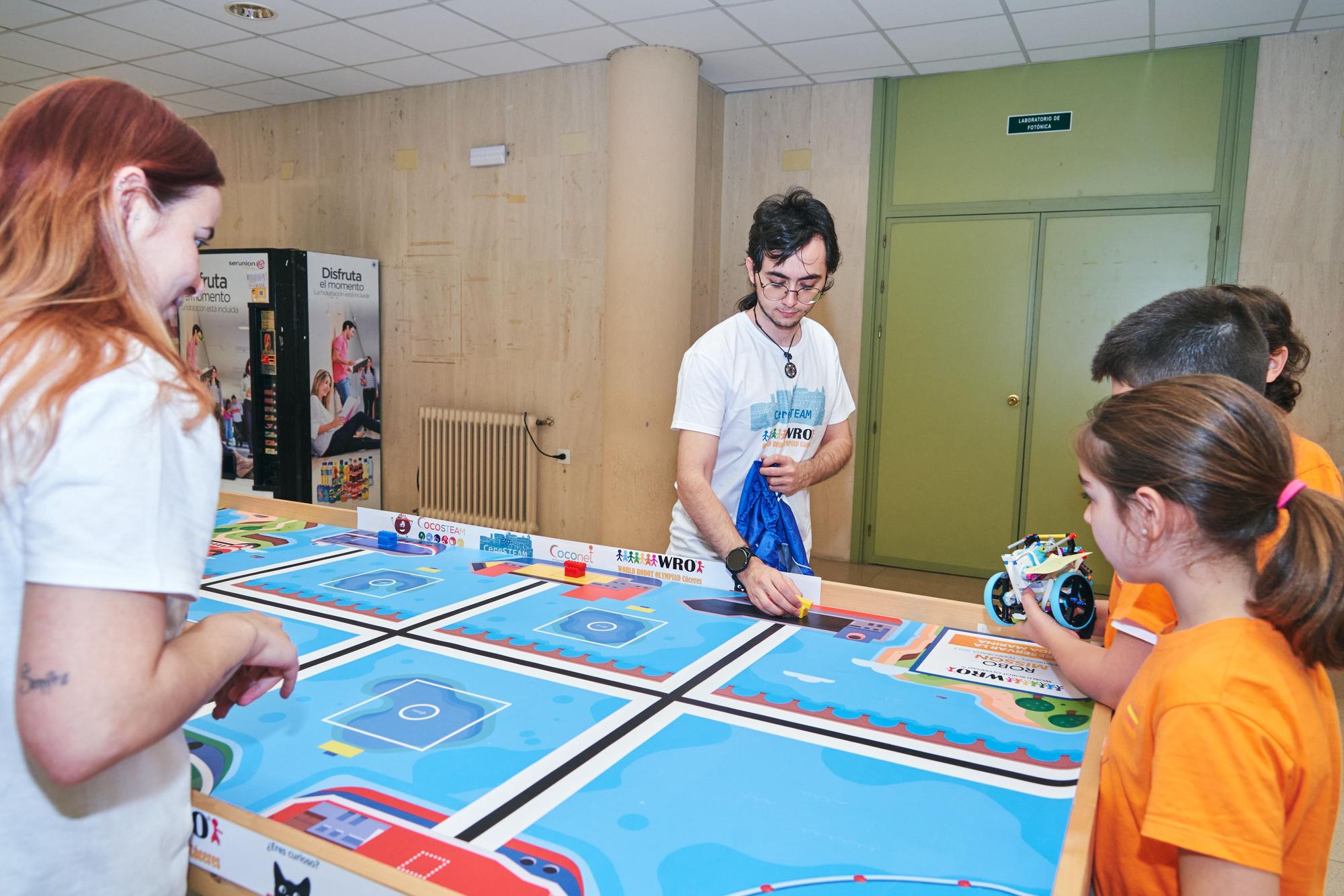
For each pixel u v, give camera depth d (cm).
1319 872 78
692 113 425
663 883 73
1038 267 433
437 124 504
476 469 505
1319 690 77
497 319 499
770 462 180
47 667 52
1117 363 108
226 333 478
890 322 466
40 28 412
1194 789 69
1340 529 70
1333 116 373
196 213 67
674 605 154
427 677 118
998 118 433
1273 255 390
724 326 187
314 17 391
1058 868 74
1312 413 389
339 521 215
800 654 130
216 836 79
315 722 103
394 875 69
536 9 373
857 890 72
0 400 54
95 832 62
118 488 54
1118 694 102
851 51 414
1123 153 412
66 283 59
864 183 462
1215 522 74
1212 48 391
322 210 549
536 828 81
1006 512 452
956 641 137
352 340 507
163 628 57
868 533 485
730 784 90
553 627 141
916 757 97
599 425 477
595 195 461
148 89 516
